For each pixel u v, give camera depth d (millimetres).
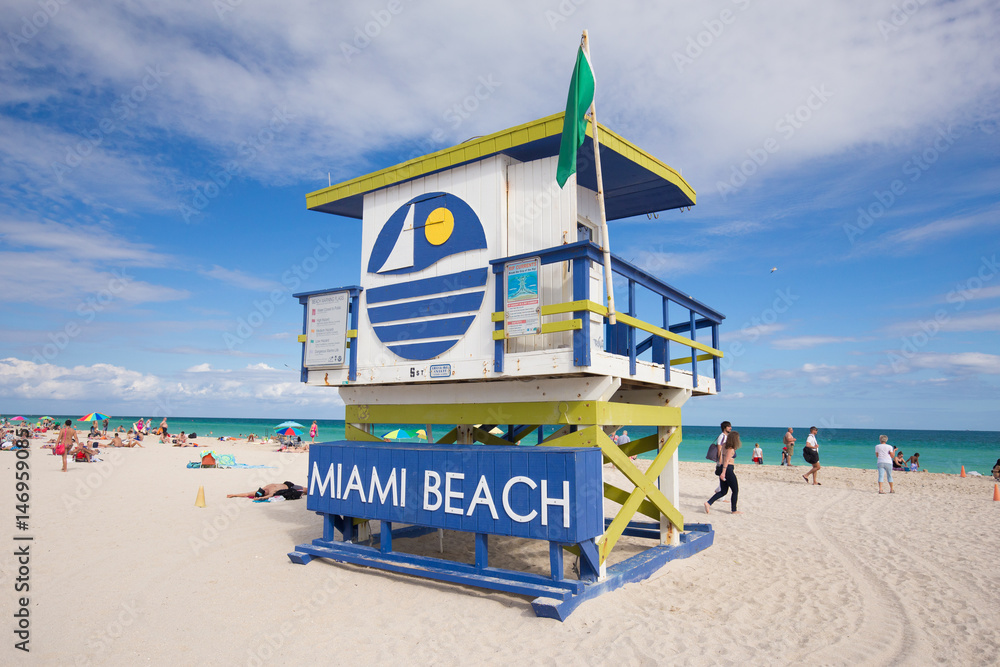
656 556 6766
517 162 6816
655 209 9359
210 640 4727
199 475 17078
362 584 6141
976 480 19562
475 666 4258
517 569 7133
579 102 5859
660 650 4477
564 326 5762
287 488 12328
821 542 8758
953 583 6574
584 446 5918
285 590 5973
